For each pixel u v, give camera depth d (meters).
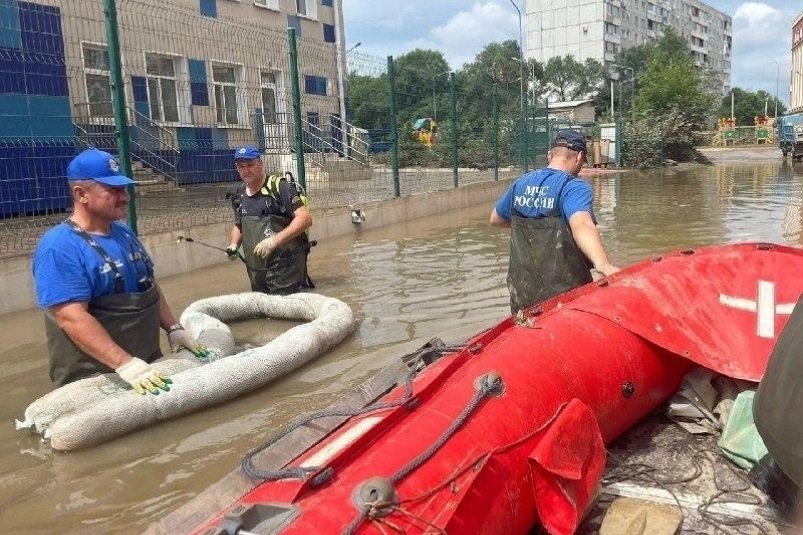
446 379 2.81
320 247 10.54
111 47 7.56
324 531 1.97
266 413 4.10
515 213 4.38
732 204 14.79
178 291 7.65
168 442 3.77
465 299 6.67
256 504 2.10
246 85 13.80
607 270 3.91
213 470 3.46
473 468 2.34
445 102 19.11
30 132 9.98
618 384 3.24
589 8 106.38
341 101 17.08
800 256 3.89
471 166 19.75
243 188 6.87
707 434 3.48
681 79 38.47
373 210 12.66
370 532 1.99
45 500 3.23
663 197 16.92
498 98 20.73
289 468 2.28
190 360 4.44
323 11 22.36
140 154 12.37
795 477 2.08
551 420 2.72
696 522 2.78
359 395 3.26
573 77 98.88
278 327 6.04
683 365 3.66
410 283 7.50
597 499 2.93
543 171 4.30
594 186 21.47
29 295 7.12
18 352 5.54
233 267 9.07
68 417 3.72
